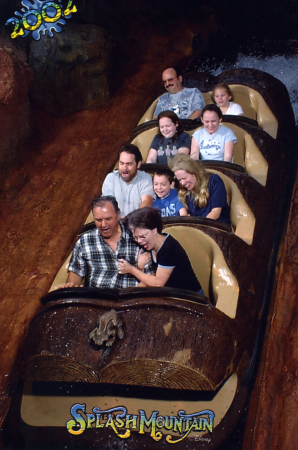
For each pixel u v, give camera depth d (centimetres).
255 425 311
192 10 982
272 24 893
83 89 757
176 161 402
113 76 819
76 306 318
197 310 313
